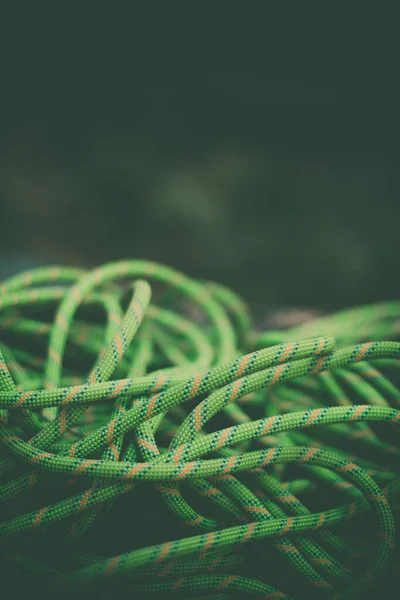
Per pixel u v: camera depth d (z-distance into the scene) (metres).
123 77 1.94
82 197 1.63
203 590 0.54
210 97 1.91
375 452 0.66
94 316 0.74
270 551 0.55
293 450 0.54
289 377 0.55
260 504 0.54
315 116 1.88
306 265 1.35
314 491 0.62
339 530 0.59
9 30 1.83
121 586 0.54
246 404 0.68
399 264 1.30
